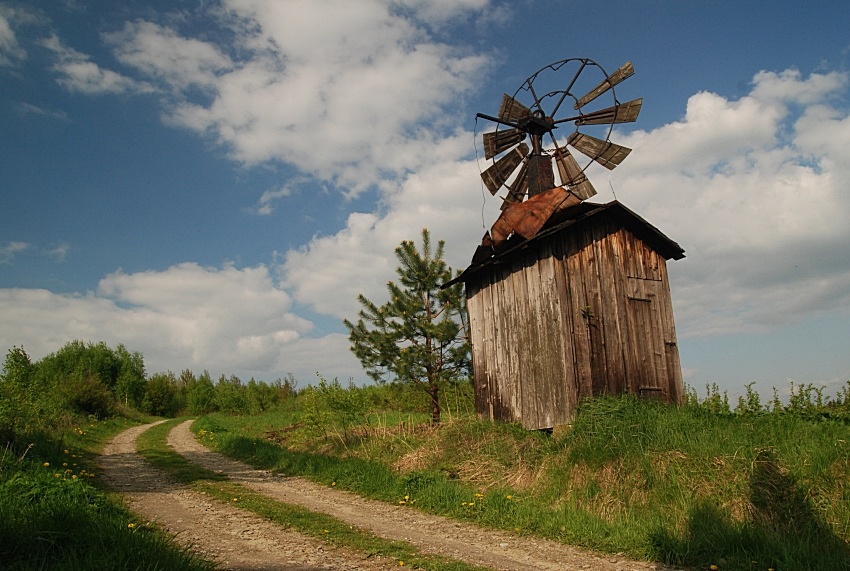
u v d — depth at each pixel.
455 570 6.74
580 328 13.23
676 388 13.99
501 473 11.73
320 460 15.36
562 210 13.96
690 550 7.33
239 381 68.62
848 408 11.15
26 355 26.97
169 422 45.28
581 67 15.65
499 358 15.12
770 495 8.36
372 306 18.80
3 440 13.43
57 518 6.81
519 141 16.61
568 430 11.89
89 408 37.16
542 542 8.29
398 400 22.66
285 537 8.22
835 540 7.49
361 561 7.08
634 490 9.27
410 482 11.71
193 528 8.64
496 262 14.89
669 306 14.50
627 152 14.62
